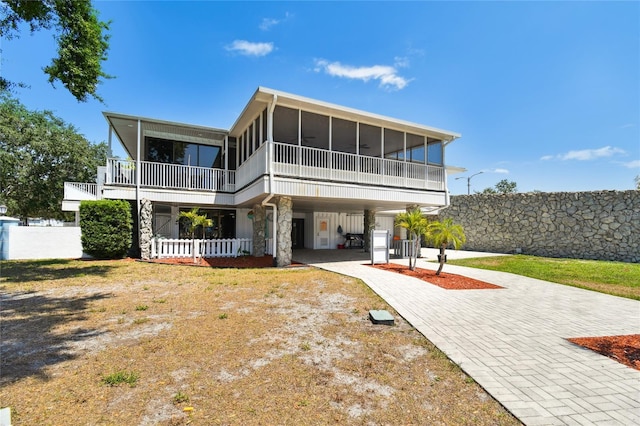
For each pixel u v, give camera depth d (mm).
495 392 2814
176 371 3197
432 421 2383
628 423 2359
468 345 3967
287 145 10312
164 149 14688
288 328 4566
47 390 2797
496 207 17109
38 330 4422
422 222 9773
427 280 8289
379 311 5133
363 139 13953
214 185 13922
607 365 3430
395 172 12727
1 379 2992
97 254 12164
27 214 30172
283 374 3150
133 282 7949
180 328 4520
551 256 14844
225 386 2900
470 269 10773
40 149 23547
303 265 11117
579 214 14086
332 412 2496
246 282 7891
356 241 20609
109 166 12266
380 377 3111
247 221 16375
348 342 4055
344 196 11195
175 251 12672
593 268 10648
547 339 4223
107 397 2689
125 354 3609
